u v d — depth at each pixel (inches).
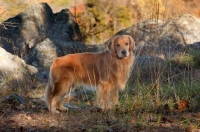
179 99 413.7
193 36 735.1
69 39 791.1
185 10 1103.6
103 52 422.6
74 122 358.6
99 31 973.2
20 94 495.5
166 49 681.0
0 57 547.8
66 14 836.0
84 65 418.0
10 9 1090.1
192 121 353.7
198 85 449.7
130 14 1005.8
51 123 356.5
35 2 1120.8
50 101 403.5
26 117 370.6
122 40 411.5
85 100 489.4
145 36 741.3
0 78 512.1
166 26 755.4
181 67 604.1
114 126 342.0
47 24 800.9
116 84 416.8
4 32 757.3
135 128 336.8
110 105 407.5
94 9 992.9
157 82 454.0
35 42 758.5
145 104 394.6
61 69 408.5
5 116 372.5
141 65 587.2
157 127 339.9
